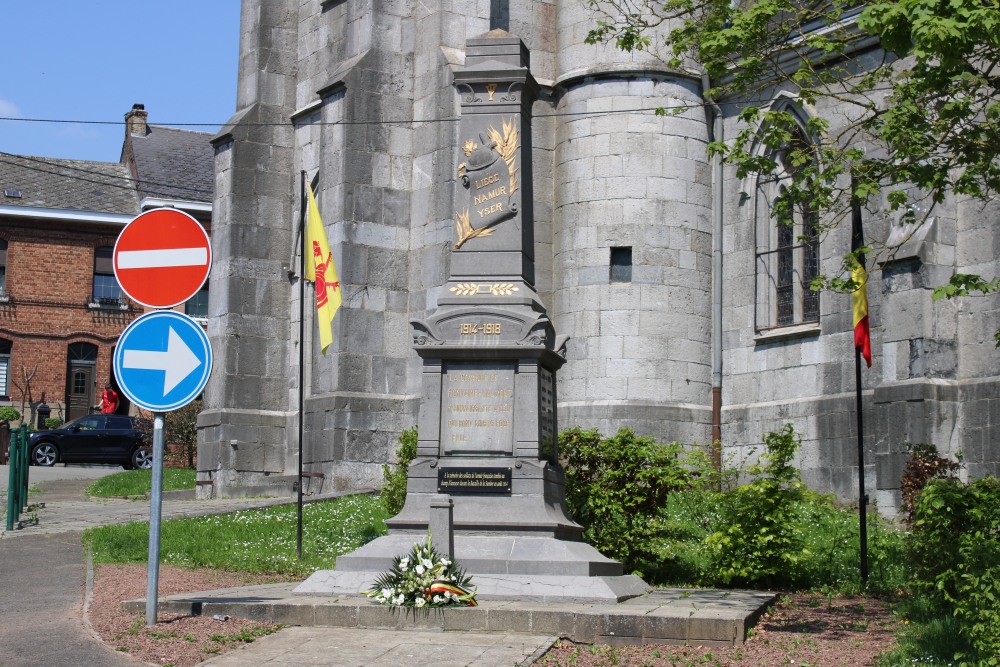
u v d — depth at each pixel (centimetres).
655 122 2759
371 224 2859
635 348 2703
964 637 1220
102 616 1339
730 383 2752
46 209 5109
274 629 1281
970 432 2309
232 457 3023
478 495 1520
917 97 1623
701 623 1245
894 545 1897
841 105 2578
